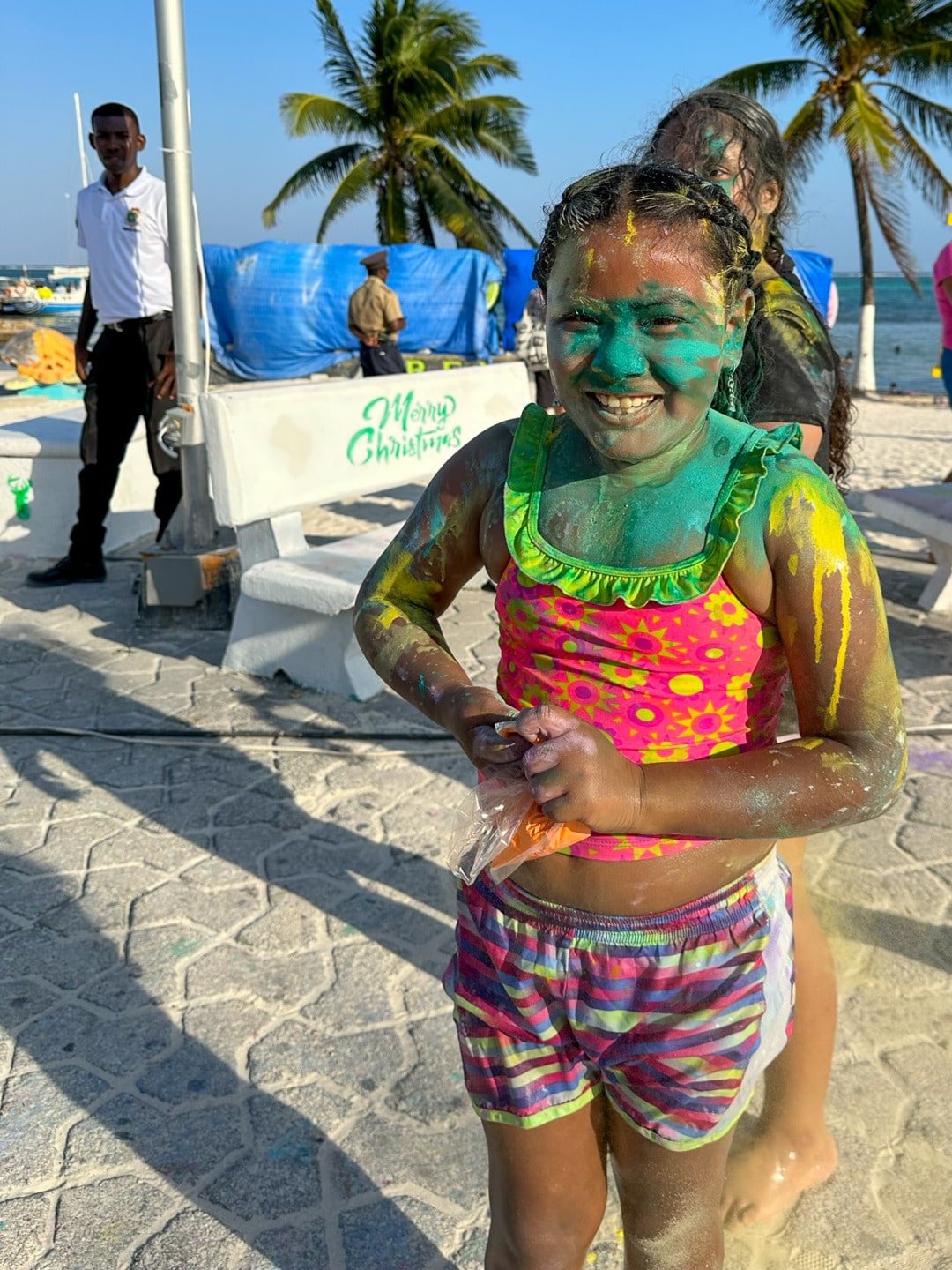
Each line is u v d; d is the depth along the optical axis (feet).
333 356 56.18
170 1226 7.00
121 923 10.18
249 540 16.33
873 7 62.85
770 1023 4.83
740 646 4.19
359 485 17.43
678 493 4.17
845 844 11.59
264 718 14.70
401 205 84.69
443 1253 6.81
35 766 13.38
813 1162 7.07
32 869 11.12
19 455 22.65
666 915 4.50
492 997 4.80
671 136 6.35
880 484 31.94
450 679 4.73
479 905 4.84
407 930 10.11
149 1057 8.48
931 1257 6.70
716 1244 4.95
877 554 22.91
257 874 11.04
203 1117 7.89
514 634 4.54
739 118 6.27
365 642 5.15
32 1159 7.52
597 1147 5.04
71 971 9.51
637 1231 4.93
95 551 21.01
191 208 17.67
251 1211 7.11
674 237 3.76
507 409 21.40
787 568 4.05
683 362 3.83
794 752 4.16
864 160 65.41
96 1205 7.16
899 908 10.41
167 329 19.35
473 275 56.75
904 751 4.23
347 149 83.56
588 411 4.00
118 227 18.79
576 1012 4.63
